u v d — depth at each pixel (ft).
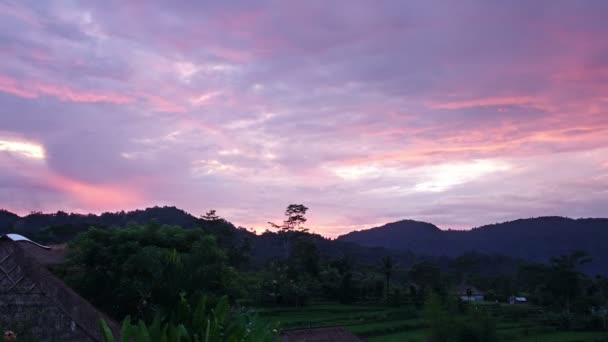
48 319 39.83
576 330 259.39
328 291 307.37
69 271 56.49
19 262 40.47
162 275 51.78
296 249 339.98
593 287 342.85
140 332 29.55
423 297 292.40
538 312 300.81
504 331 230.48
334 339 96.37
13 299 39.73
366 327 208.13
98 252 54.24
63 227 223.51
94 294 54.39
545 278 327.67
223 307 37.91
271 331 41.70
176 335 31.27
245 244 294.05
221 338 34.63
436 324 160.15
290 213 466.29
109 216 521.24
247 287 63.93
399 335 200.44
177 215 565.53
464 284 435.53
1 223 434.71
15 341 37.42
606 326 258.98
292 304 259.19
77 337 39.99
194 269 53.26
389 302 286.46
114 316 53.36
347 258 353.72
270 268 305.94
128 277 52.85
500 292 422.00
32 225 447.01
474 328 156.76
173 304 51.83
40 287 40.22
